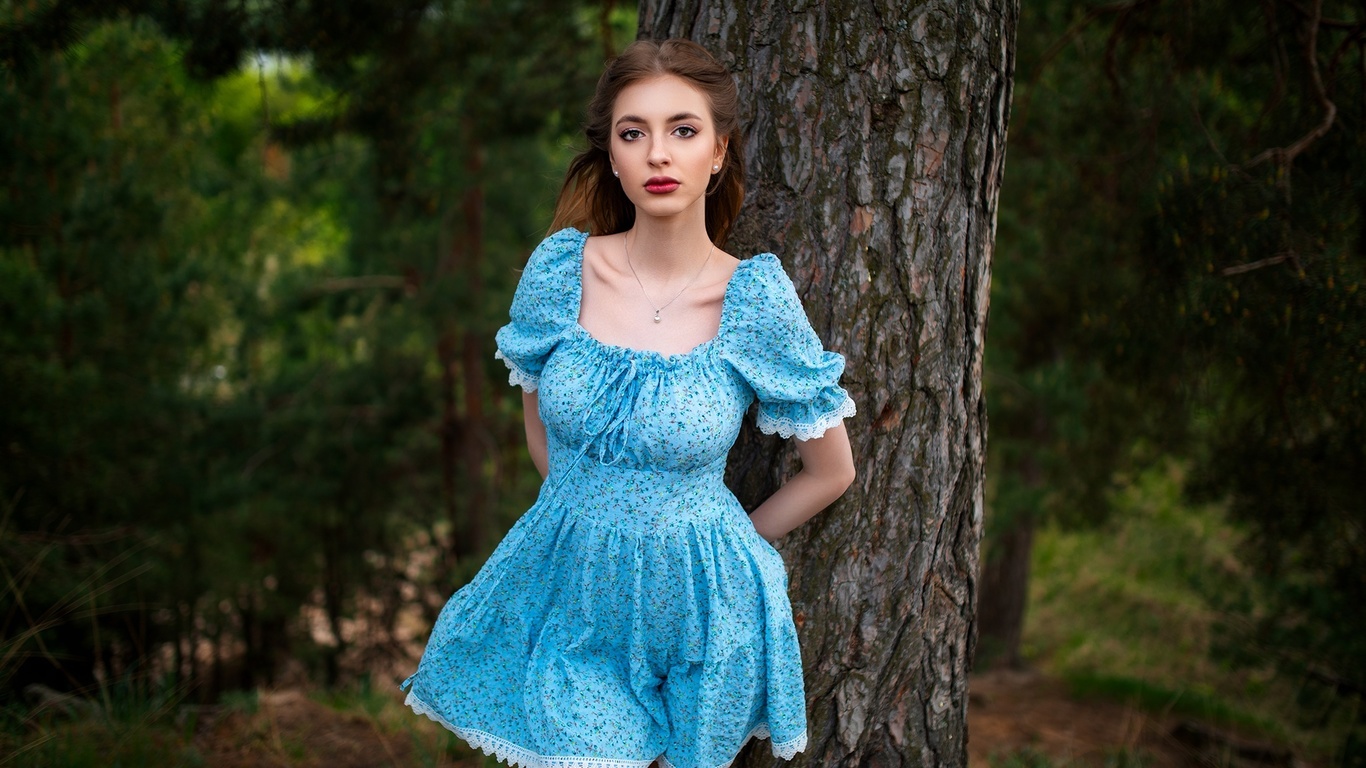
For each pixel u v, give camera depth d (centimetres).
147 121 942
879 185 226
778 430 202
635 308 203
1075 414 773
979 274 240
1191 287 367
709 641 200
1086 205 589
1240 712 705
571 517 202
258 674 1236
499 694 211
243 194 1146
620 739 201
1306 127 375
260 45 473
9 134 688
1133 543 1265
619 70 197
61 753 320
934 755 248
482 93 662
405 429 1267
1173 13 422
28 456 723
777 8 227
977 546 252
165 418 973
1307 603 536
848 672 238
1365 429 396
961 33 226
